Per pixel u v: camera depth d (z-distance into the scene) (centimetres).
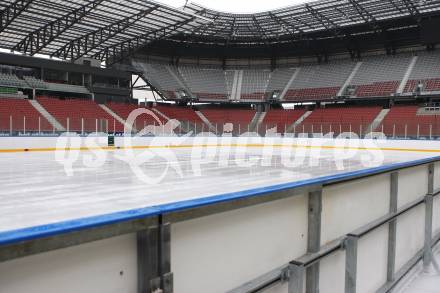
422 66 2766
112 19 2272
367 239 355
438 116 2331
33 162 1098
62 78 2525
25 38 2405
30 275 127
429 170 516
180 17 2347
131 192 547
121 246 156
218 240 198
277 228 244
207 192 550
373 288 374
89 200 483
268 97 3209
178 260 175
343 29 2852
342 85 2995
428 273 462
